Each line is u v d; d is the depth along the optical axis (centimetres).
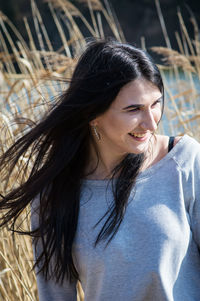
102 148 187
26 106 311
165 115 375
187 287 176
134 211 177
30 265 258
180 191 175
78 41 393
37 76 324
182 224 173
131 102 166
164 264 172
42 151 197
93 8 413
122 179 180
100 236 178
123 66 165
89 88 172
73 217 187
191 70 384
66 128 188
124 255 175
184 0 1132
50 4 411
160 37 1216
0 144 262
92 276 183
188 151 180
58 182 192
